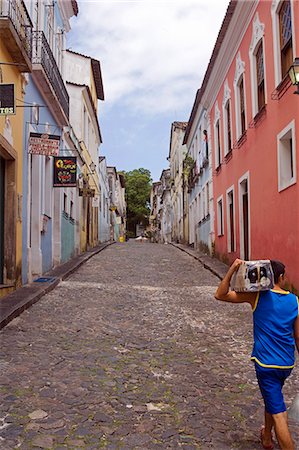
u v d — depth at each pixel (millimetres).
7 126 9883
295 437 4203
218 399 5078
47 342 6961
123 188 67625
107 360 6254
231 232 16781
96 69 26844
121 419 4477
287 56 10367
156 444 4004
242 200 14844
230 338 7586
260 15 11961
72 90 22969
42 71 12188
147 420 4477
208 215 21016
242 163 14414
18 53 10039
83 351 6605
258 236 12484
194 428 4340
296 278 9555
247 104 13617
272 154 11156
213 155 19828
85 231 24250
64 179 15164
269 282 3727
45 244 14188
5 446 3873
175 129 37469
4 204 10414
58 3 16531
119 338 7410
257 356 3729
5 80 9781
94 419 4449
